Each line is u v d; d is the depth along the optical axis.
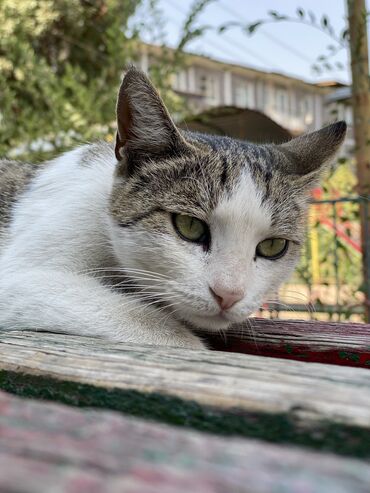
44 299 0.26
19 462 0.07
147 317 0.26
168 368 0.14
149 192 0.29
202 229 0.28
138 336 0.25
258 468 0.08
